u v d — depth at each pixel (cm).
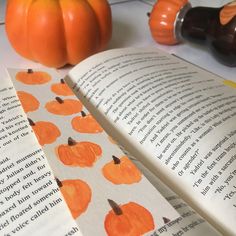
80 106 21
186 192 16
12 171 16
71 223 14
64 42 26
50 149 17
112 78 23
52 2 25
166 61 26
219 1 36
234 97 21
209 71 27
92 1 27
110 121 20
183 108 19
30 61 28
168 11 31
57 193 15
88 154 17
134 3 43
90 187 15
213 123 18
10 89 22
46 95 22
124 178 16
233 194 15
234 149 16
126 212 14
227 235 14
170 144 18
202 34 29
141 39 34
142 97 21
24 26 26
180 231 14
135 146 19
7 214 15
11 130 19
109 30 28
